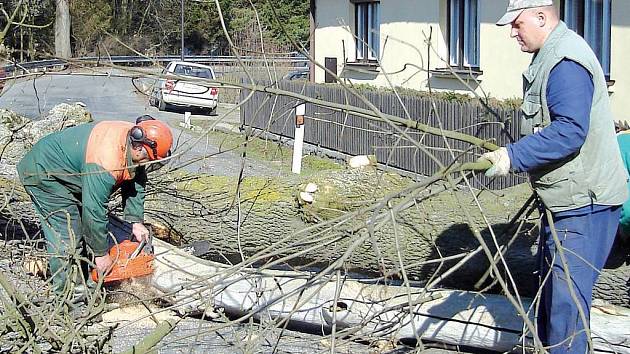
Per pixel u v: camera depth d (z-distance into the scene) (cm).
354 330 436
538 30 381
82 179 497
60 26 1089
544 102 380
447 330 482
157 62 533
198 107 1636
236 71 1188
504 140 857
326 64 1717
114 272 515
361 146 1255
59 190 532
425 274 552
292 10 2830
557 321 386
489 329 471
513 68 1148
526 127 395
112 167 492
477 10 1258
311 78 1848
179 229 636
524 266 509
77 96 2159
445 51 1353
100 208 495
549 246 394
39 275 562
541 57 381
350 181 592
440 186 432
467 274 536
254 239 611
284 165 1182
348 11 1675
